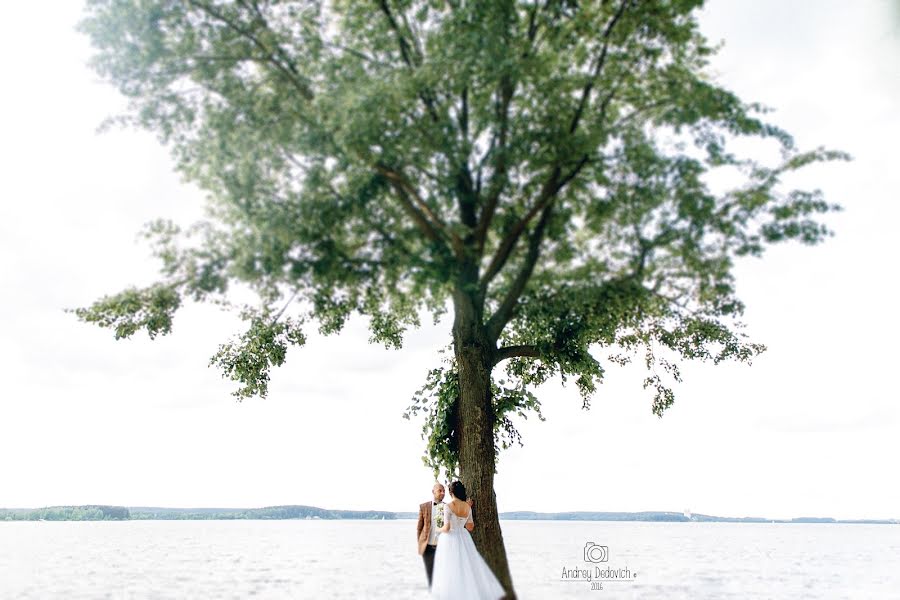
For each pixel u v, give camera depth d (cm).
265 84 1252
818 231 1094
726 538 9738
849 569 2914
